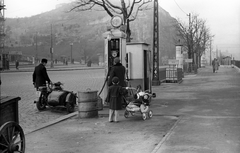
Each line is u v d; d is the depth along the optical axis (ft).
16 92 57.72
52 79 91.20
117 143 20.98
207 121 26.81
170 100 42.91
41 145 21.11
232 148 18.26
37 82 37.11
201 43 209.15
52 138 23.04
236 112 31.27
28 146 20.86
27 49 526.16
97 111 32.09
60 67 207.51
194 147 18.67
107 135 23.45
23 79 95.50
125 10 68.49
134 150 19.15
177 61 81.97
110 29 38.70
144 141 21.25
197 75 111.75
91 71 148.36
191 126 24.86
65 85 69.77
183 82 80.43
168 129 24.82
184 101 41.39
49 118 32.19
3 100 16.17
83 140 22.18
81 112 31.19
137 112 31.30
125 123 27.91
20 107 39.70
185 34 148.36
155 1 75.05
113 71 32.86
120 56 38.37
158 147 18.94
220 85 65.62
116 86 28.37
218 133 22.16
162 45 525.34
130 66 42.55
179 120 27.71
